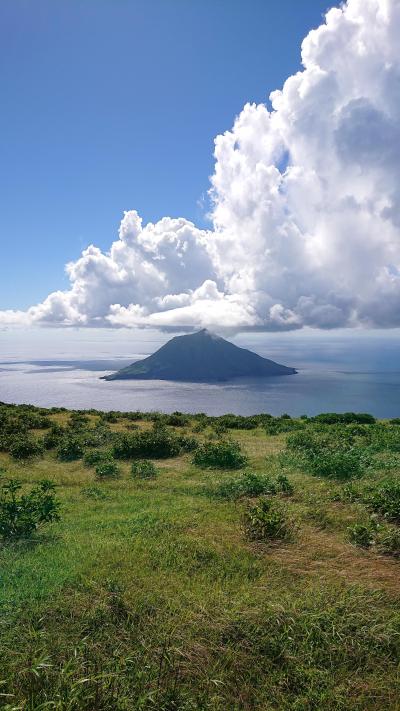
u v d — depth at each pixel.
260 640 4.60
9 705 3.61
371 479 10.92
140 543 7.07
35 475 13.37
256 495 9.91
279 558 6.53
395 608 5.19
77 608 5.10
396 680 4.20
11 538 7.50
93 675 3.97
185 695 3.93
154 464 14.67
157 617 4.94
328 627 4.76
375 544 6.92
